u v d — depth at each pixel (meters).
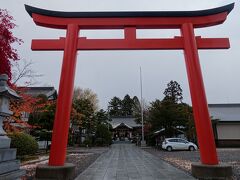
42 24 9.74
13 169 4.81
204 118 8.52
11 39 6.89
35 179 7.69
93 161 14.23
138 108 50.47
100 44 9.61
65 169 7.84
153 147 32.81
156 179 8.21
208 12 9.84
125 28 9.85
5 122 11.34
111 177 8.66
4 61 6.64
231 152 20.70
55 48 9.52
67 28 9.63
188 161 13.66
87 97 46.75
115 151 24.44
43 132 21.08
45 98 20.61
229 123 30.45
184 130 30.31
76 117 32.69
